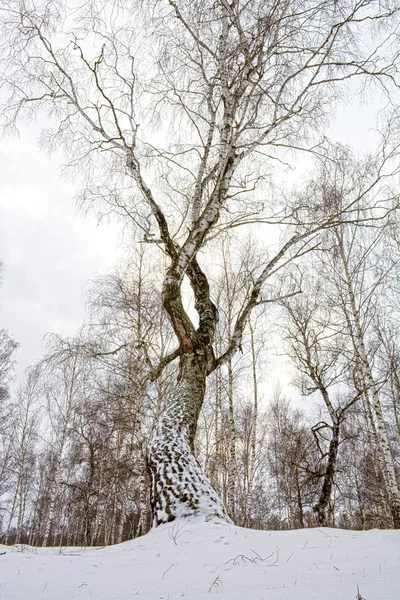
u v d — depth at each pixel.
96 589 1.70
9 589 1.73
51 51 6.77
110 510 17.42
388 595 1.20
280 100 8.01
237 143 8.52
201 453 19.91
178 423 5.18
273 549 2.56
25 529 34.28
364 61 6.74
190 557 2.47
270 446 25.31
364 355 10.83
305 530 3.22
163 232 6.89
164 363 6.97
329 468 11.23
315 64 6.77
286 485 20.97
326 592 1.31
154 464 4.62
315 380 12.03
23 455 22.03
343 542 2.62
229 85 7.36
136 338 11.74
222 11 6.99
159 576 1.96
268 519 28.61
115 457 13.48
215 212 6.75
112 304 11.92
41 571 2.18
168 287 6.18
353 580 1.47
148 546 3.09
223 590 1.52
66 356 10.00
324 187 10.95
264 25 6.64
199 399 5.70
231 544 2.80
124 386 12.07
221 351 14.86
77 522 23.03
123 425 11.57
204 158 7.70
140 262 13.07
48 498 24.12
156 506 4.12
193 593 1.51
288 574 1.75
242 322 7.09
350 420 18.83
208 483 4.46
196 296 7.12
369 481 17.11
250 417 21.72
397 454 17.39
